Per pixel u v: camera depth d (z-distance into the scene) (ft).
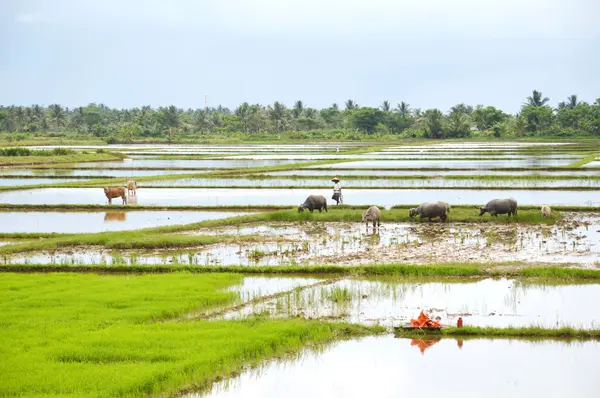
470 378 97.30
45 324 116.26
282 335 111.24
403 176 348.38
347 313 127.03
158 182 343.87
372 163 455.22
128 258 176.35
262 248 186.19
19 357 100.89
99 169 440.04
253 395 92.22
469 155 531.91
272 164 462.60
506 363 102.89
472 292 140.36
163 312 124.36
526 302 132.46
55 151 550.36
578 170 379.55
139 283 146.51
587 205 247.09
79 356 101.30
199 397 91.61
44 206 260.62
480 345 110.93
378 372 99.81
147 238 192.54
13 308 126.52
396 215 224.53
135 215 244.42
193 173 381.40
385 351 108.27
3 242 199.21
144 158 547.90
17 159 501.56
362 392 92.94
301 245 188.96
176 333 111.55
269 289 144.97
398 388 94.17
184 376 94.38
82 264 164.96
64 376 93.35
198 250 186.19
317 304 132.77
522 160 472.03
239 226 220.43
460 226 213.46
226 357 101.50
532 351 107.65
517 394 91.86
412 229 209.77
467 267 155.63
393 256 172.55
